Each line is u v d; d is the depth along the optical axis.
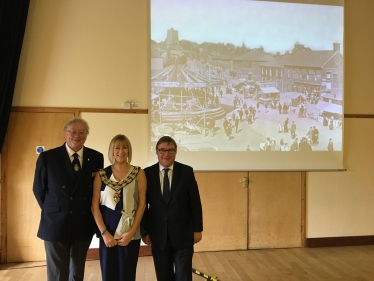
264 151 4.12
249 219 4.11
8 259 3.71
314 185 4.24
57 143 3.78
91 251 3.78
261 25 4.13
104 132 3.86
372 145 4.33
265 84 4.13
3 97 3.49
